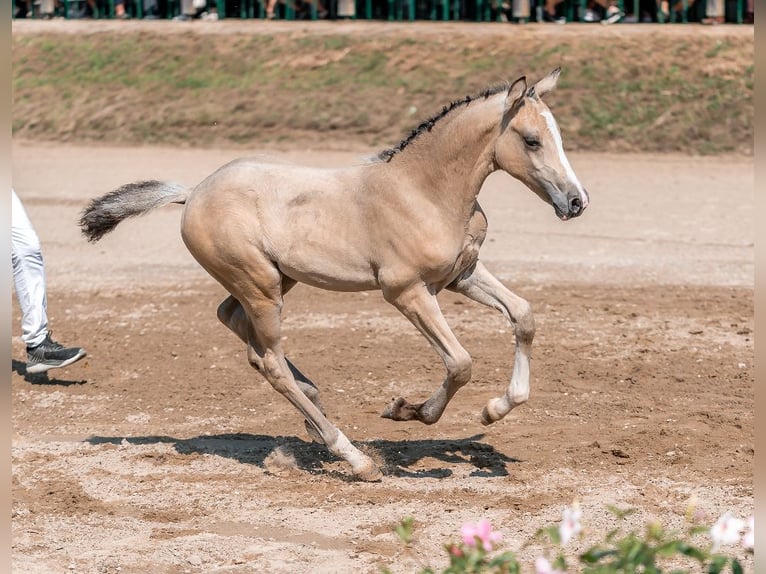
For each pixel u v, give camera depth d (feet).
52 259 64.80
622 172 88.84
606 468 32.32
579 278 57.47
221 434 36.70
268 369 32.40
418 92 104.32
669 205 77.30
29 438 36.68
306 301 53.57
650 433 35.19
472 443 34.81
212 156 97.81
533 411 37.91
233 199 31.48
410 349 45.37
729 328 47.65
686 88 100.99
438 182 29.81
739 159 93.04
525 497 30.04
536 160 29.22
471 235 30.53
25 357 46.09
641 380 40.93
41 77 115.24
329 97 105.19
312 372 42.65
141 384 42.29
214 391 41.27
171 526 28.81
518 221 72.74
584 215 74.38
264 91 107.65
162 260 64.13
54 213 78.02
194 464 33.68
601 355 44.01
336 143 99.35
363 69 108.68
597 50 106.42
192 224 31.96
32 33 123.54
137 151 101.04
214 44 116.57
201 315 51.83
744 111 98.12
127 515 29.71
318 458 34.14
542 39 109.40
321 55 111.45
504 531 27.68
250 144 100.83
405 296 30.37
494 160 29.73
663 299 52.90
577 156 94.22
